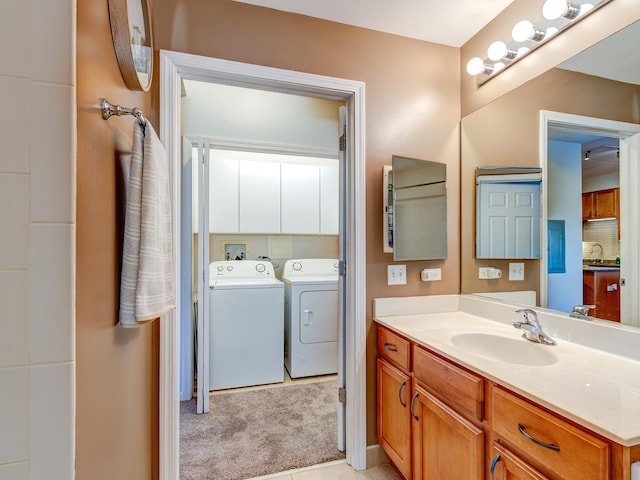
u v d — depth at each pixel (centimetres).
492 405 101
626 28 114
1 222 50
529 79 151
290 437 198
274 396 254
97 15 69
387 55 178
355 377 170
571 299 132
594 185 124
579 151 129
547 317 139
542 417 83
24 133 51
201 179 226
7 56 51
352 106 172
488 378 101
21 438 51
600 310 121
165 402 140
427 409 131
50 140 52
